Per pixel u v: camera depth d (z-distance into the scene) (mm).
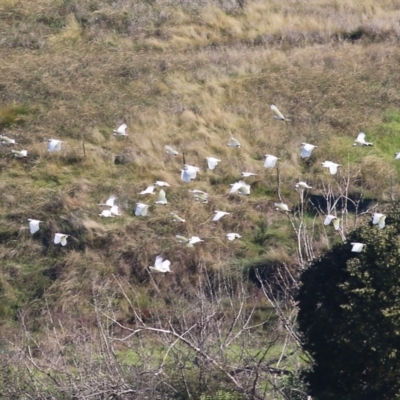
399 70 91562
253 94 89125
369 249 36594
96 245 68625
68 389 41250
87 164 79500
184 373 41125
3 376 43844
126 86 92625
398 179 74375
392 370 35562
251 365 40688
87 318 59125
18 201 74875
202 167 77500
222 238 67750
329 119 83625
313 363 39125
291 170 75812
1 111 87688
